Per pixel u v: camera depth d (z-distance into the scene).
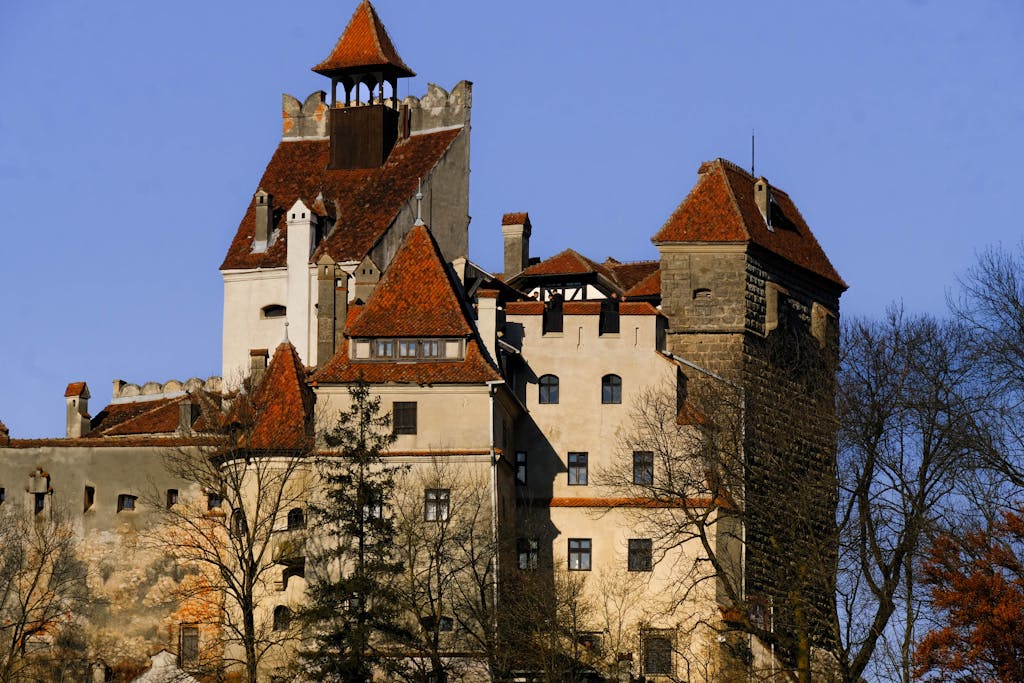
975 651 191.38
